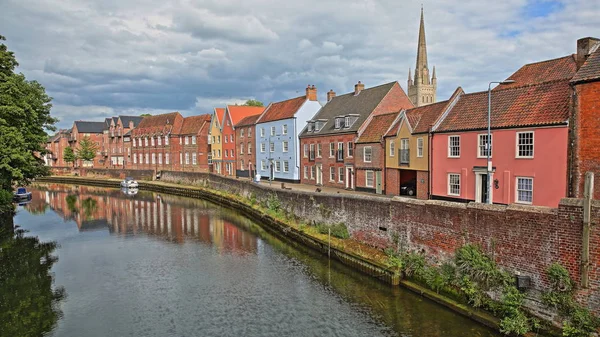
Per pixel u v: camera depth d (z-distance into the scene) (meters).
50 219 36.28
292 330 14.20
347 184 37.31
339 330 14.04
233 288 18.27
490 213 14.05
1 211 32.66
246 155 57.34
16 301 17.31
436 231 16.33
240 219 35.22
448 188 24.95
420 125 27.69
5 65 30.14
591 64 15.51
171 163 73.62
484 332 13.08
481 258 14.24
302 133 45.44
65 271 21.22
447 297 15.10
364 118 36.44
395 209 18.64
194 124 71.75
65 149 88.62
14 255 24.33
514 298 12.87
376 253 19.44
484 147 22.45
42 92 35.09
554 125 18.61
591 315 11.18
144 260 23.00
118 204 45.72
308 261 21.72
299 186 41.91
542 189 19.38
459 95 25.81
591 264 11.21
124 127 87.88
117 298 17.50
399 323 14.09
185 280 19.52
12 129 29.41
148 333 14.32
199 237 28.45
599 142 14.91
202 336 14.00
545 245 12.37
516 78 25.94
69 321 15.34
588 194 11.26
